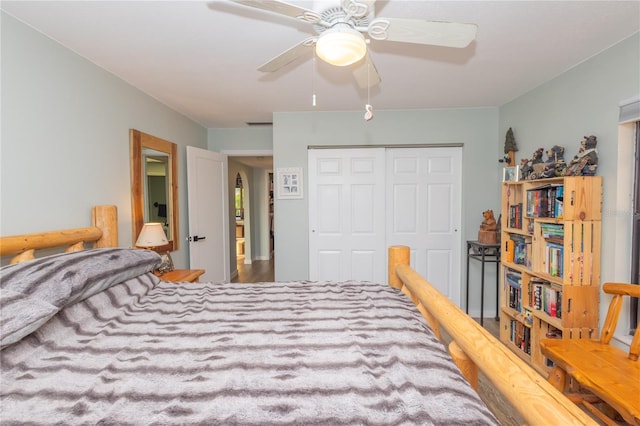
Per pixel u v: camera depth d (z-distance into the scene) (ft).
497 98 10.07
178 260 11.03
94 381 2.84
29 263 4.02
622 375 4.95
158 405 2.52
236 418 2.37
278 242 11.85
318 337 3.73
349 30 3.97
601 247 6.70
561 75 8.00
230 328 4.03
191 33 6.01
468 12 5.38
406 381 2.75
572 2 5.11
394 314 4.45
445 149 11.43
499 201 11.10
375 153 11.51
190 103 10.31
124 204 8.08
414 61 7.28
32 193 5.49
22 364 3.09
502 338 9.25
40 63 5.70
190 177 11.16
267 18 5.54
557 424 1.75
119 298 4.79
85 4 5.03
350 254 11.77
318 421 2.33
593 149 6.86
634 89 6.08
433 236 11.61
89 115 6.91
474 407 2.44
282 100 10.11
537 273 7.61
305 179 11.68
